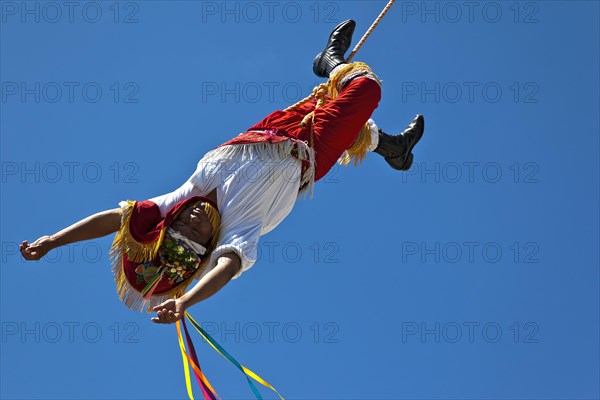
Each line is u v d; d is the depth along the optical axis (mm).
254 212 17219
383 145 21016
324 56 20344
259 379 16719
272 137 17797
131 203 17062
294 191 17812
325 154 18281
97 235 16875
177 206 17016
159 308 15500
